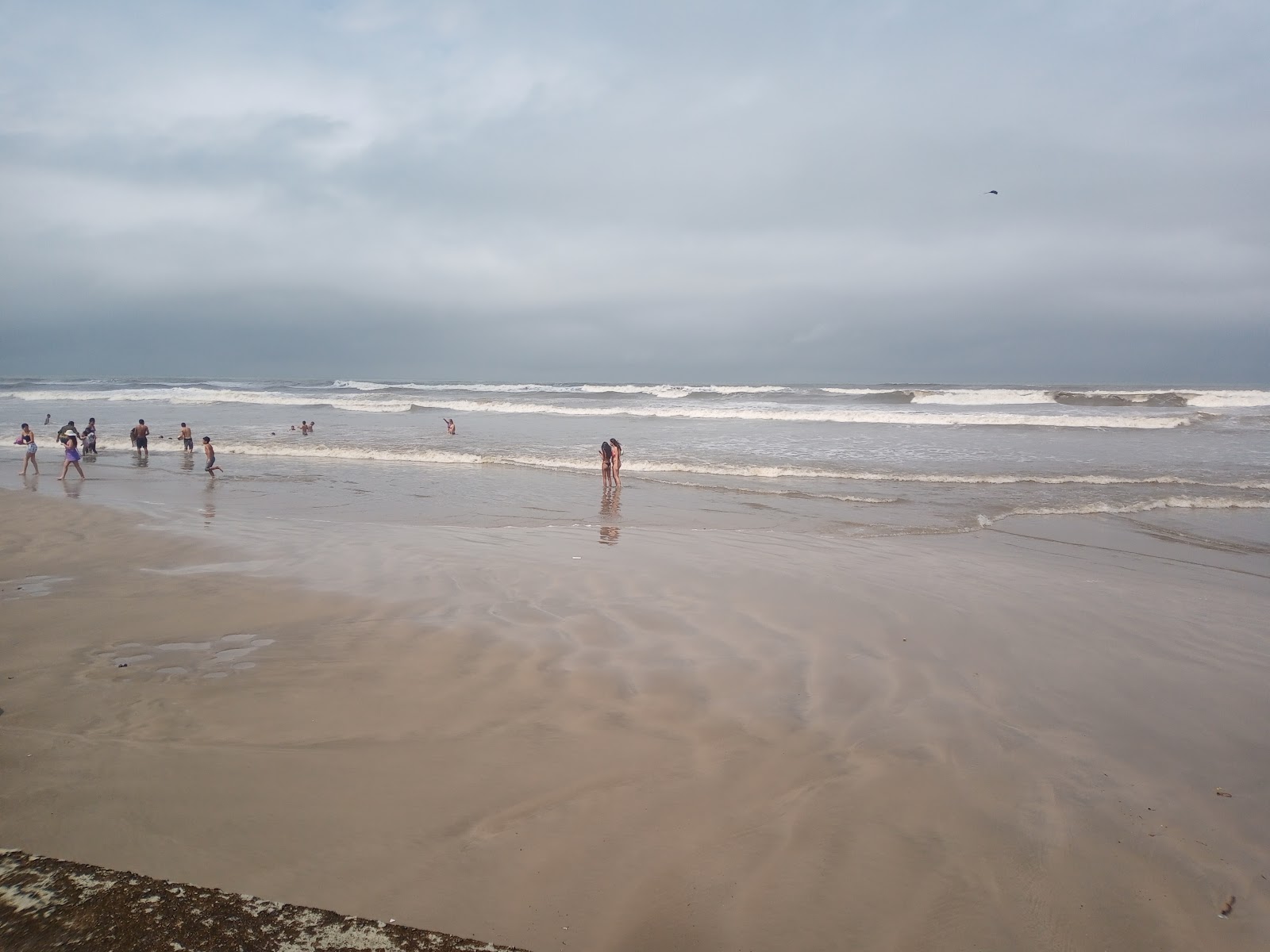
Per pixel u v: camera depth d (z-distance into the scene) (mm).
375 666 6047
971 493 16875
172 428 32062
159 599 7918
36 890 2701
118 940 2441
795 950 3039
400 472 20406
